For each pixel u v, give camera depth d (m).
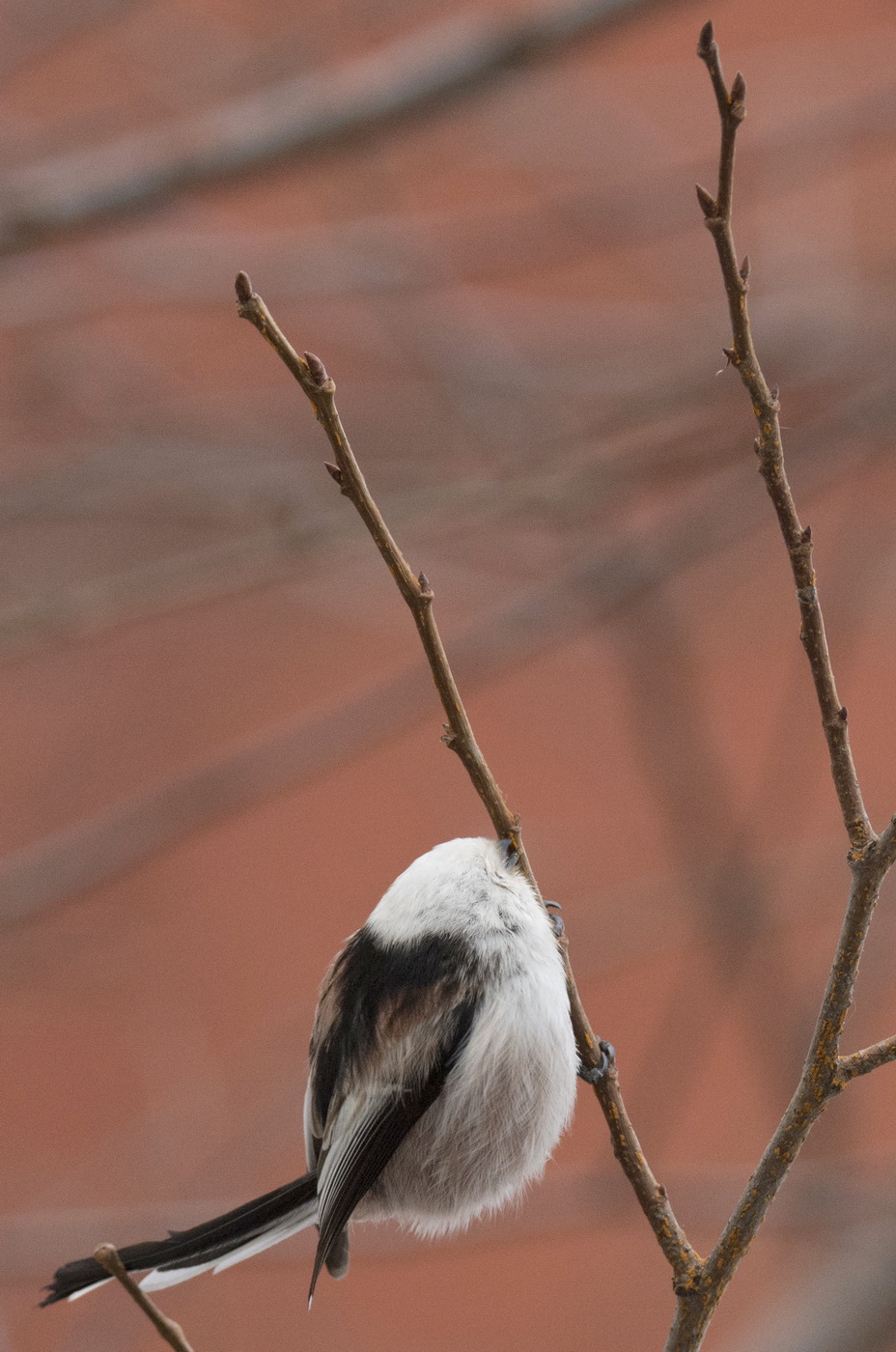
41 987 13.38
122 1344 12.05
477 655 10.73
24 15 12.41
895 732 17.47
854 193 14.69
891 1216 10.33
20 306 12.57
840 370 12.23
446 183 15.28
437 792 18.20
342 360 15.16
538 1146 5.54
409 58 9.42
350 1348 13.27
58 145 13.31
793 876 12.27
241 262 12.55
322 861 17.41
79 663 16.89
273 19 13.29
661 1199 4.99
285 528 10.49
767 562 13.51
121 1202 11.56
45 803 15.41
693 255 14.20
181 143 9.45
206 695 16.84
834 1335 9.93
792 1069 10.45
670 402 11.34
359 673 17.36
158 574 10.32
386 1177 5.71
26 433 13.78
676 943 14.48
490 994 5.41
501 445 12.23
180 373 15.41
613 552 10.88
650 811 16.17
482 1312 13.84
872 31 16.27
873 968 12.09
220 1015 15.03
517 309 13.93
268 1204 5.52
